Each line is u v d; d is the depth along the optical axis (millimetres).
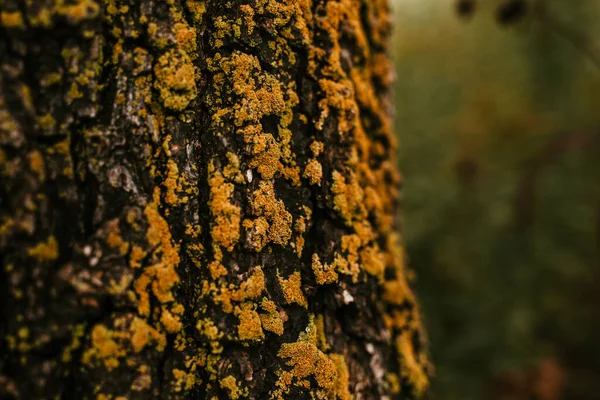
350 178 544
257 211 514
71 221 487
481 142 2275
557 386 1919
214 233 507
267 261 518
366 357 550
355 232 544
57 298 481
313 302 534
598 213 2170
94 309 486
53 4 478
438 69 2582
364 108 573
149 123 500
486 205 2121
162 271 498
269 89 521
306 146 533
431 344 1979
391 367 570
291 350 518
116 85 497
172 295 500
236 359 508
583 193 2191
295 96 530
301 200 530
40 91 482
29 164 478
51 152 484
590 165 2197
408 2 2895
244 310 508
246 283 509
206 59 513
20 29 476
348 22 556
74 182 489
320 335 533
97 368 486
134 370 491
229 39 515
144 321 494
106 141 494
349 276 540
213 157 511
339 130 542
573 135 1754
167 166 504
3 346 476
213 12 514
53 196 483
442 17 2771
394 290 581
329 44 542
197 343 506
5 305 476
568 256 2070
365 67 574
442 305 2090
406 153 2314
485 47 2539
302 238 529
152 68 502
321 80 538
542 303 2061
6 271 476
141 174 500
